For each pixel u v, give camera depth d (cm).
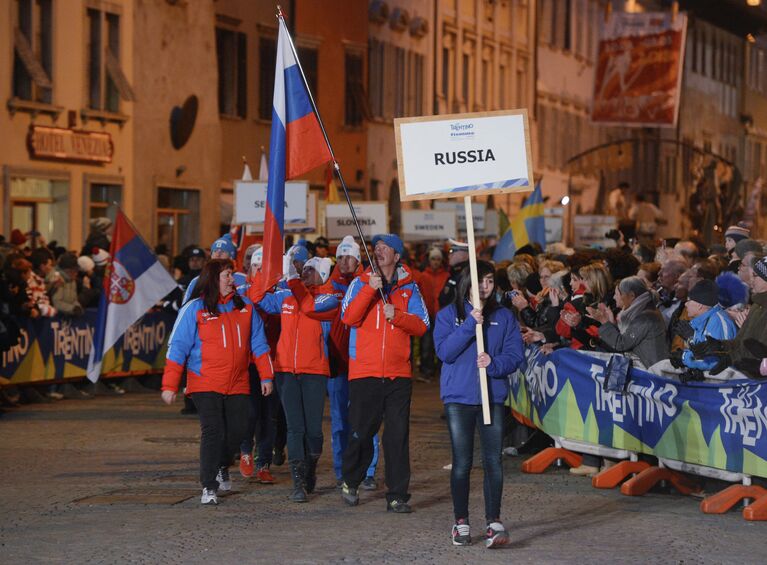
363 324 1211
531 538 1082
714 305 1237
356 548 1042
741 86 9538
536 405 1513
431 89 5838
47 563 990
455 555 1016
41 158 3306
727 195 8606
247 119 4262
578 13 7781
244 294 1393
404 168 1102
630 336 1334
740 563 991
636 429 1327
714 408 1210
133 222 3678
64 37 3394
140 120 3697
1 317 1941
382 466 1496
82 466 1485
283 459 1470
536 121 7175
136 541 1069
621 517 1176
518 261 1769
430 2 5803
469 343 1066
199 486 1348
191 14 3925
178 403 2186
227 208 4125
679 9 8438
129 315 2036
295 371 1280
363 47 5062
